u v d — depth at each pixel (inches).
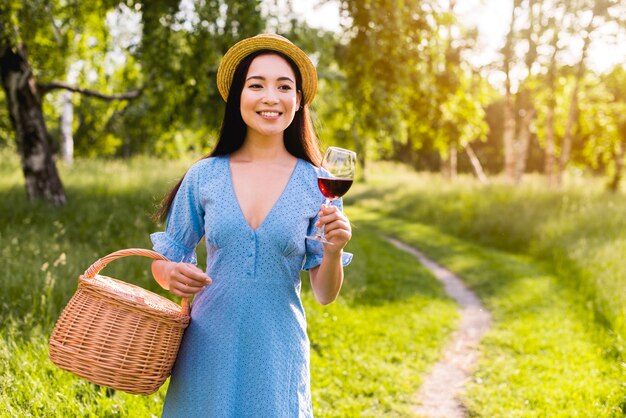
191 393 81.7
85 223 328.5
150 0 329.4
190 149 749.9
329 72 488.4
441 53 402.0
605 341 229.1
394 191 892.6
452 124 477.7
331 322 239.9
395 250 460.8
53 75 437.7
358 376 195.0
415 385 197.0
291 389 82.9
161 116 412.5
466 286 354.3
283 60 88.1
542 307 296.5
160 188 441.7
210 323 82.2
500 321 279.4
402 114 419.2
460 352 233.8
